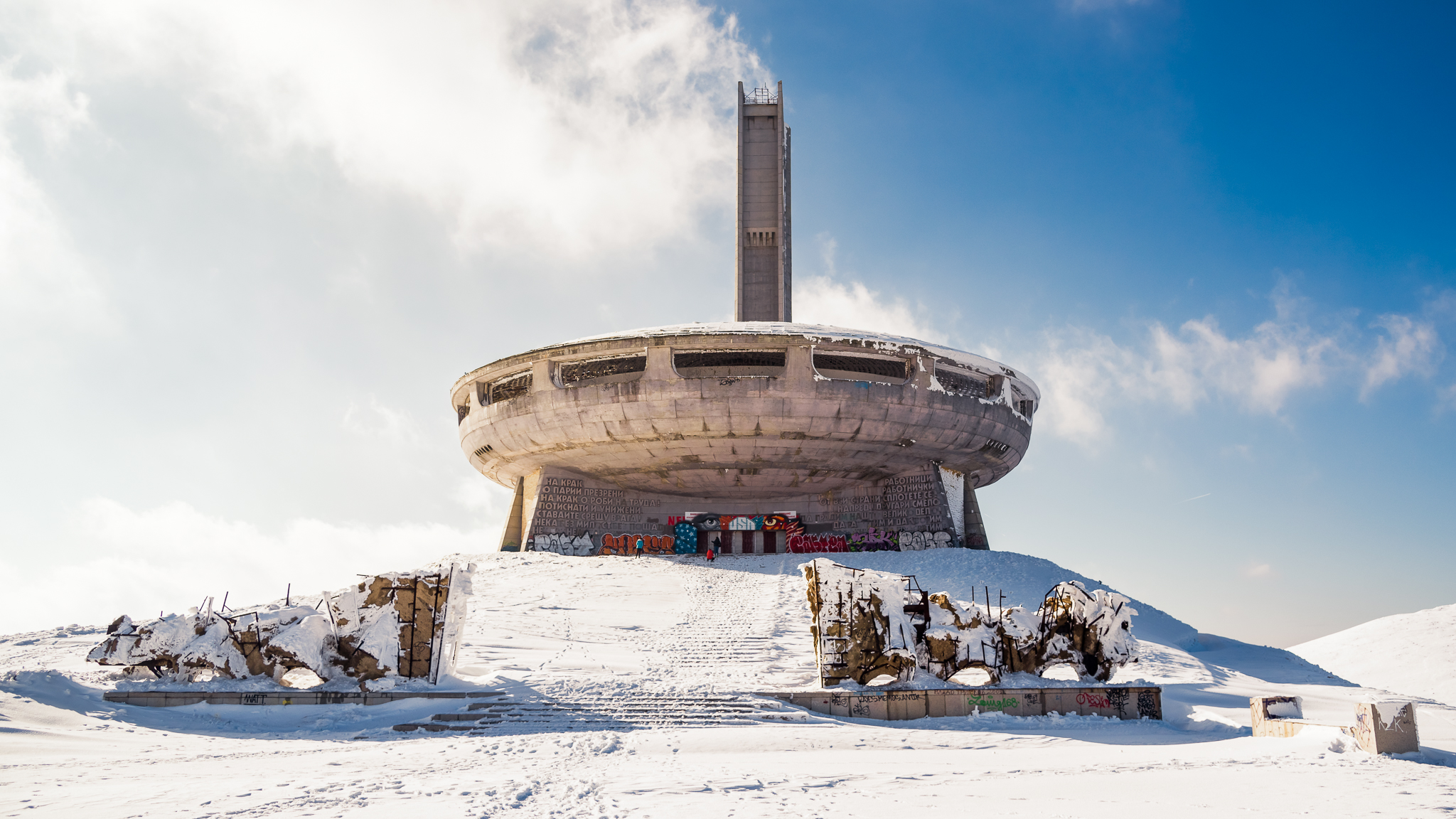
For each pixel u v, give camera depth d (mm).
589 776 10039
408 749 12391
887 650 17484
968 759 11867
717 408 39062
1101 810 7965
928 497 43000
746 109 66500
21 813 7590
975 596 30562
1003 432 44375
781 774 10250
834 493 45594
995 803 8445
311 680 17328
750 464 42156
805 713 15828
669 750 12586
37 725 13711
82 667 20453
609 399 39594
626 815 7762
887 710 16625
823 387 39156
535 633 24109
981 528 46500
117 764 10805
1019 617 18672
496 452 44906
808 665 20484
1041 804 8320
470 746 12625
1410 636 71875
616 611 27625
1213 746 12719
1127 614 18375
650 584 31656
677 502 46125
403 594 18141
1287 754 11516
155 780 9555
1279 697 13609
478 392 45000
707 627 25500
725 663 20984
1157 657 25453
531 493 46469
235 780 9531
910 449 41844
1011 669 18359
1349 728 11742
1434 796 8539
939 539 42031
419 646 17844
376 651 17531
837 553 36750
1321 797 8555
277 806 7988
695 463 42094
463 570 19297
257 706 16562
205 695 16672
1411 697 22328
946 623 18281
